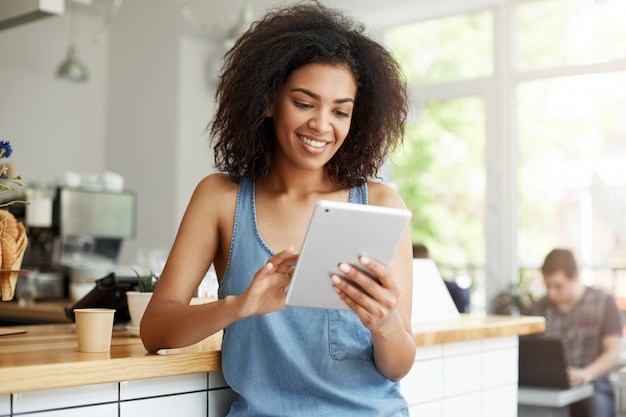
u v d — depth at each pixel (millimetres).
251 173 1727
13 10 3592
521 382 3707
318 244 1376
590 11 5078
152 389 1663
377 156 1771
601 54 5039
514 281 5324
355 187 1773
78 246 4496
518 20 5379
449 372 2311
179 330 1549
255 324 1636
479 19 5508
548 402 3613
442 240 5613
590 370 4082
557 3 5207
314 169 1698
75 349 1712
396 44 5875
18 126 6293
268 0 5504
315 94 1582
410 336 1621
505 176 5348
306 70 1590
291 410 1628
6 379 1382
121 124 6664
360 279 1415
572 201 5133
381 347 1582
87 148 6691
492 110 5418
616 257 4934
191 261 1668
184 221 1702
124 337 2021
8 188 1898
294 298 1458
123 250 6559
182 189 6297
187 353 1664
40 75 6426
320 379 1640
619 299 4898
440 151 5633
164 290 1642
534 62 5301
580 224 5094
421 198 5699
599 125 5031
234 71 1697
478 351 2432
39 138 6406
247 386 1649
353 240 1388
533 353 3678
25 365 1421
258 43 1658
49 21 6484
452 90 5582
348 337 1652
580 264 5070
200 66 6438
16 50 6289
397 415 1690
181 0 6137
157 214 6367
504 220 5355
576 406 4070
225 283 1692
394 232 1401
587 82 5078
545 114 5246
